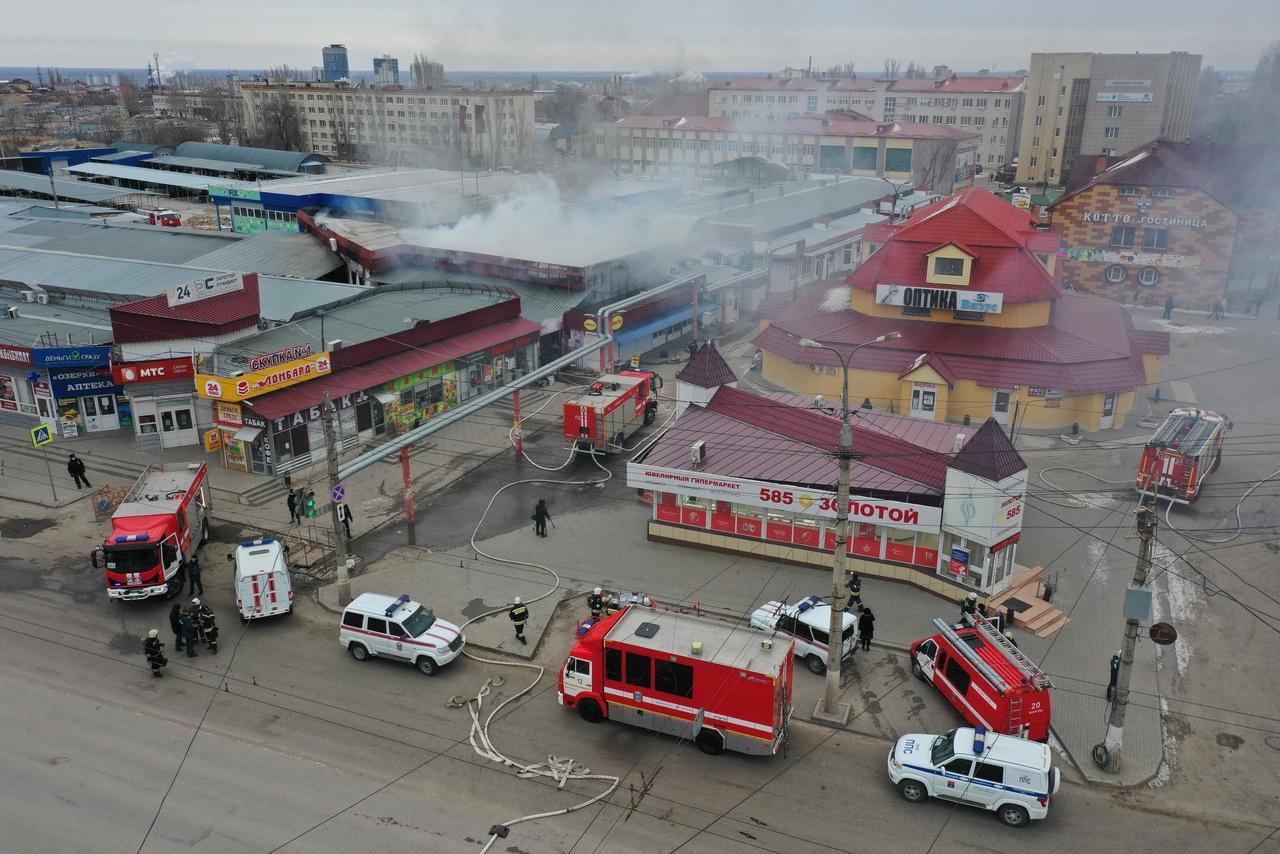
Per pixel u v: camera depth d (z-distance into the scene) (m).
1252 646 30.61
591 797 23.59
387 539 38.59
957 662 26.91
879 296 55.75
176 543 33.91
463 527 39.72
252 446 44.28
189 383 47.59
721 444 39.28
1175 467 40.47
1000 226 55.88
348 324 53.09
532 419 53.12
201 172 140.50
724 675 24.56
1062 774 24.55
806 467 36.53
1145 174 75.81
